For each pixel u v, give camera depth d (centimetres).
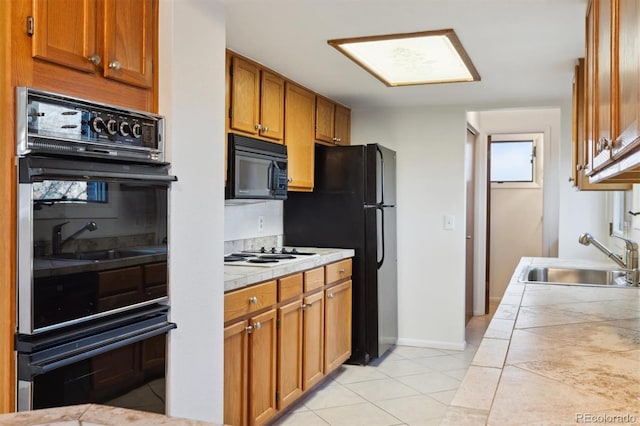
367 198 428
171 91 201
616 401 110
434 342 482
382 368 421
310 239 440
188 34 210
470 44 292
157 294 195
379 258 434
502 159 675
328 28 270
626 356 144
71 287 160
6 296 150
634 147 111
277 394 312
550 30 267
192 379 214
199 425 92
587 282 328
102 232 171
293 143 387
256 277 285
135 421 94
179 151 206
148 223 191
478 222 607
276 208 438
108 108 175
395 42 290
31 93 150
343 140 484
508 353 147
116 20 182
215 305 228
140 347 189
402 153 489
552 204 611
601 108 161
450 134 477
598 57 168
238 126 315
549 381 124
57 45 160
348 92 424
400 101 460
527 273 316
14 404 150
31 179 147
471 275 607
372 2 234
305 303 345
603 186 295
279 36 283
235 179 306
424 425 313
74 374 163
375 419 322
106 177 172
